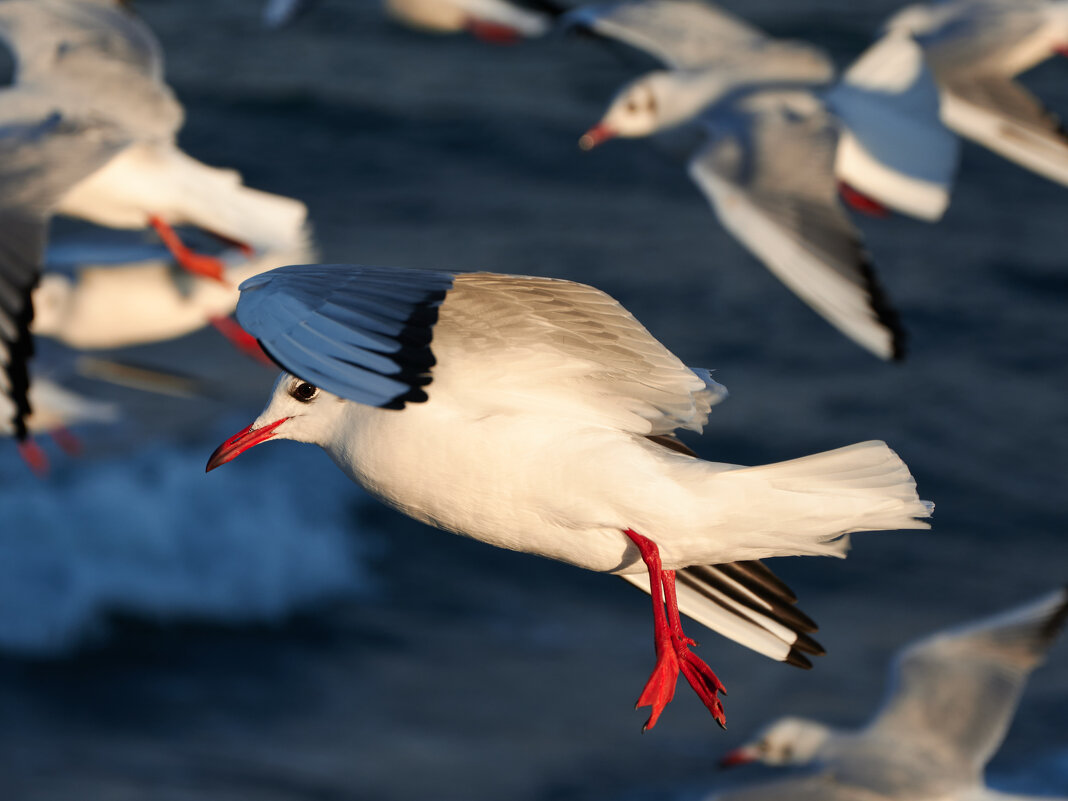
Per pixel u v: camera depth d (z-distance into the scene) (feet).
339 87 89.81
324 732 45.34
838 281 29.22
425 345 11.44
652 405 15.43
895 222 80.84
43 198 25.90
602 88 92.43
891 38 36.09
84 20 31.58
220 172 31.86
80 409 44.57
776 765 41.70
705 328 69.56
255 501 58.54
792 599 18.15
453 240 75.20
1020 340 70.54
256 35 96.32
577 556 15.96
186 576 54.80
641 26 40.73
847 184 34.24
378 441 15.53
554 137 86.33
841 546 15.88
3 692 47.44
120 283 36.58
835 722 46.26
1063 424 64.23
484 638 50.62
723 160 32.81
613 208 79.71
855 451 15.08
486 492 15.42
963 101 36.27
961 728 36.88
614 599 53.06
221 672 49.01
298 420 16.35
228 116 85.46
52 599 52.65
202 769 43.29
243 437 16.30
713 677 15.38
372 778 42.80
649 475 15.11
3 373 20.25
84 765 43.42
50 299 36.50
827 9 98.12
